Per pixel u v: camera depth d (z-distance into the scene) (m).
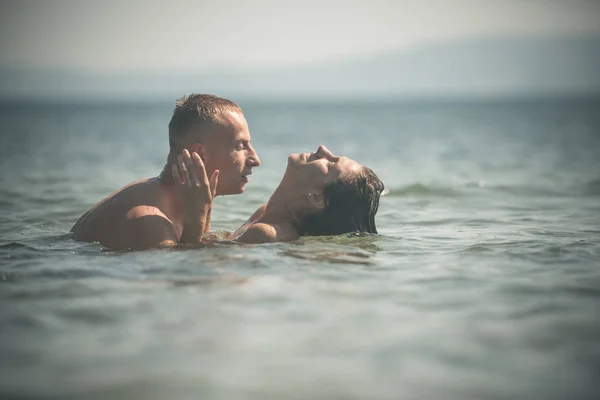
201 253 4.81
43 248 5.01
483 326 3.38
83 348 3.08
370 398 2.61
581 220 7.15
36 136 29.08
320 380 2.77
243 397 2.61
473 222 7.07
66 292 3.91
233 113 5.45
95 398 2.60
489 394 2.64
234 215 7.59
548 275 4.37
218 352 3.04
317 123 50.31
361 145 23.98
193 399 2.60
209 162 5.35
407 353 3.03
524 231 6.31
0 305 3.68
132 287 4.01
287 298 3.81
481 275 4.37
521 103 143.62
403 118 61.41
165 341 3.16
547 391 2.66
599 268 4.56
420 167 15.11
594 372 2.83
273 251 4.94
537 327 3.35
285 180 5.61
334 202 5.51
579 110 74.38
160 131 34.47
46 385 2.71
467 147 21.91
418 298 3.84
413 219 7.34
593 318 3.48
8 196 8.98
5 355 3.00
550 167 14.13
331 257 4.82
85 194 9.38
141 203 5.16
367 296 3.88
